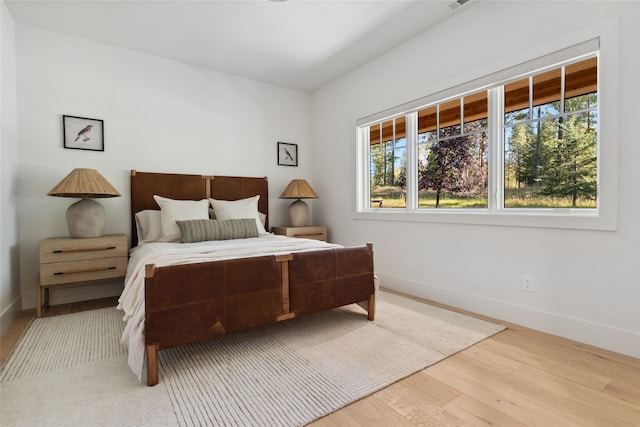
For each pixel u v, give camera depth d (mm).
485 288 2629
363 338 2189
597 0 1985
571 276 2137
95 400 1484
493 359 1880
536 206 2398
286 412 1400
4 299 2391
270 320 2047
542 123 2355
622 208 1916
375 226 3688
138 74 3445
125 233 3365
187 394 1535
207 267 1811
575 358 1882
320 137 4535
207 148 3877
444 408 1430
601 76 1976
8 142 2582
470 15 2676
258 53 3479
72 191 2684
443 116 3039
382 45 3311
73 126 3105
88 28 2982
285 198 4348
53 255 2641
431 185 3184
